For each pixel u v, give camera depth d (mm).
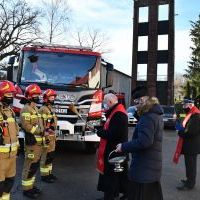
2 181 6129
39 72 12062
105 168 6742
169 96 51156
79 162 11367
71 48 12320
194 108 8531
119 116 6617
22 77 11961
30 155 7539
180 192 8477
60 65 12148
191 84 54000
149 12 52562
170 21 51469
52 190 8180
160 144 5285
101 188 6891
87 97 11742
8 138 6117
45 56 12195
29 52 12188
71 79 12047
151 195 5262
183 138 8617
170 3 51438
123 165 6863
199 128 8516
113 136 6582
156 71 52250
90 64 12211
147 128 5105
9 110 6262
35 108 7594
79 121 11586
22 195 7684
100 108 11781
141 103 5277
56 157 12031
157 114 5230
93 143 12648
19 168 10148
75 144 15125
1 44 47938
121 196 7473
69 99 11625
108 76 12523
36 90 7562
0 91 6113
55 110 11492
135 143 5125
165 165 11820
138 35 53469
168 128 29219
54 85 11883
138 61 53406
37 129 7531
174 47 51625
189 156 8609
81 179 9258
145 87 5359
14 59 12672
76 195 7867
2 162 6082
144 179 5195
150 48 52344
